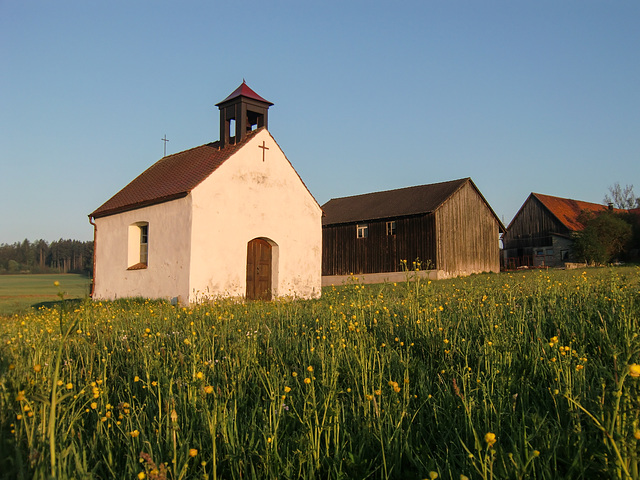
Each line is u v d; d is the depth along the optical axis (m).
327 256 39.16
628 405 2.96
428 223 34.41
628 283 10.66
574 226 46.16
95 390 4.15
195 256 16.67
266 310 11.00
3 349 4.05
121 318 10.77
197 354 5.21
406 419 3.98
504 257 50.19
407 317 7.36
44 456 3.14
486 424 3.69
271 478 3.27
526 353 5.41
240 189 18.06
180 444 3.51
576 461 3.03
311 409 3.80
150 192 19.11
